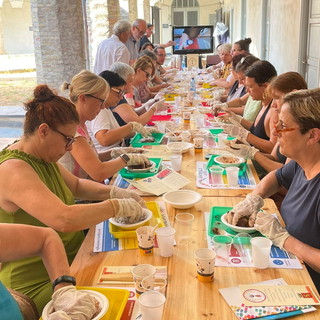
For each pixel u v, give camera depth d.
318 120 1.62
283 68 7.54
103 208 1.63
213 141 3.18
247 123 3.81
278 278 1.39
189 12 23.34
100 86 2.32
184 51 11.03
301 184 1.77
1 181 1.56
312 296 1.29
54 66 5.29
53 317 1.09
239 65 4.23
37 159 1.70
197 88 6.35
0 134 4.19
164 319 1.20
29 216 1.65
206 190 2.18
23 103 1.68
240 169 2.49
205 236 1.68
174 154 2.74
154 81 6.79
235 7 15.89
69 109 1.66
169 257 1.54
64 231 1.51
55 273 1.38
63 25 5.20
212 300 1.28
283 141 1.72
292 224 1.75
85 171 2.32
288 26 7.07
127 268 1.47
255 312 1.22
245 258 1.52
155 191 2.15
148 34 9.41
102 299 1.22
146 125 3.84
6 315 1.25
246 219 1.73
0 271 1.73
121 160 2.41
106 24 7.77
